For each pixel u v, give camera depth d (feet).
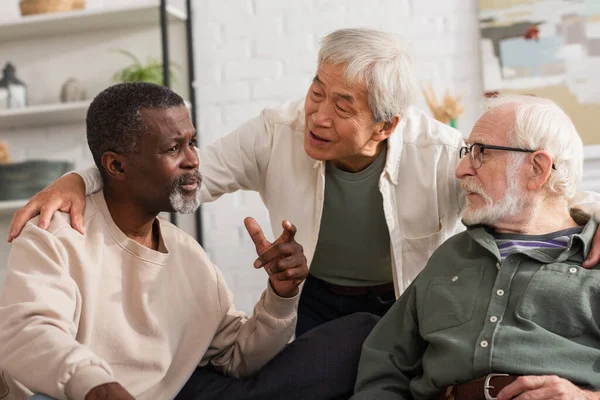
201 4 12.12
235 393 5.78
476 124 5.74
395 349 5.80
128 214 5.45
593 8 10.58
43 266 4.91
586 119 10.57
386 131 6.49
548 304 5.13
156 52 12.35
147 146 5.24
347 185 6.84
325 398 5.76
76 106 11.66
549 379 4.64
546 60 10.71
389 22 11.42
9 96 12.22
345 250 7.13
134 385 5.25
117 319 5.27
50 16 11.94
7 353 4.50
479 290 5.41
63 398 4.27
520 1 10.80
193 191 5.46
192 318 5.73
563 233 5.48
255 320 5.92
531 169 5.49
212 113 12.01
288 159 7.04
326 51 6.20
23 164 11.65
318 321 7.35
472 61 11.12
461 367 5.15
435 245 6.98
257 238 5.45
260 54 11.89
